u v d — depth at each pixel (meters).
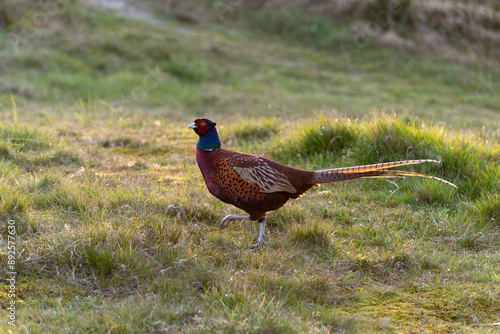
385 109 14.78
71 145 10.62
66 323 4.51
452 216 7.66
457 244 6.91
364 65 26.55
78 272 5.48
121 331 4.47
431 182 8.47
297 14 31.14
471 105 21.19
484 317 5.08
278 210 7.43
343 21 30.38
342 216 7.68
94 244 5.73
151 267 5.61
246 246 6.52
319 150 10.16
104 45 23.11
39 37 22.47
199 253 5.96
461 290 5.61
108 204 6.97
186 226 6.79
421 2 29.77
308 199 8.16
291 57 26.92
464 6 29.91
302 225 6.91
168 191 7.85
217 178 6.40
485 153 9.94
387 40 28.14
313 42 29.03
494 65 26.75
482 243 6.91
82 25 24.73
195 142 12.29
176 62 23.03
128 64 22.23
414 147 9.33
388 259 6.23
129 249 5.69
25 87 17.59
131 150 11.30
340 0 30.77
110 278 5.43
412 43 27.88
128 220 6.45
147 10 30.19
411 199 8.22
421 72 25.77
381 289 5.66
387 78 24.94
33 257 5.49
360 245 6.75
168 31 26.84
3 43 21.39
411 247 6.66
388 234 7.08
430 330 4.82
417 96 21.88
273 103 18.44
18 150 9.66
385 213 7.85
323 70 25.52
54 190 7.28
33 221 6.23
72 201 6.99
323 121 10.57
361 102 19.56
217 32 29.03
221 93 20.22
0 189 6.80
